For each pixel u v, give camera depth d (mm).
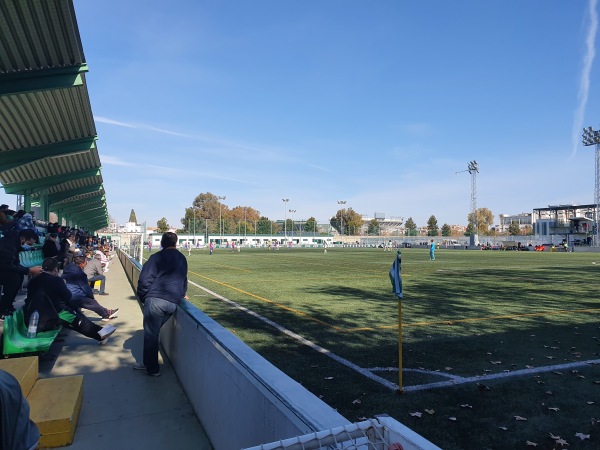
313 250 69312
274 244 86562
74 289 8219
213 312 10195
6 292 6961
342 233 116938
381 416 1604
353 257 41500
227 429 2992
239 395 2725
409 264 29344
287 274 21469
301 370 5680
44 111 12977
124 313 9430
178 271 5230
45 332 5848
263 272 22750
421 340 7367
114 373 5309
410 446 1352
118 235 59594
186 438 3615
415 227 162000
